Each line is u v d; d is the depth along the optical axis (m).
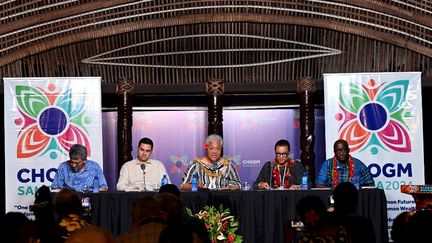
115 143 12.01
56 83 10.78
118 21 11.48
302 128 11.23
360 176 9.65
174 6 11.48
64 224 5.53
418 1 11.31
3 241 5.01
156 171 9.81
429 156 12.08
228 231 7.93
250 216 8.31
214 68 11.70
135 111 11.99
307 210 5.32
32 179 10.70
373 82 10.76
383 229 8.39
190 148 11.99
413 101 10.73
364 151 10.73
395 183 10.68
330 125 10.76
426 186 7.87
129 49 11.63
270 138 11.97
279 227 8.32
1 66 11.41
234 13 11.47
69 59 11.59
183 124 12.02
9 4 11.39
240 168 11.96
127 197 8.28
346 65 11.57
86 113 10.77
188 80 11.71
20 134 10.70
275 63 11.63
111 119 12.04
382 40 11.38
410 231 4.00
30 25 11.42
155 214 5.33
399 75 10.76
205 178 9.55
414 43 11.36
